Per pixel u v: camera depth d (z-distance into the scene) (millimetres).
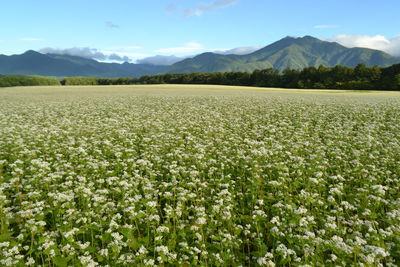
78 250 5570
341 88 91625
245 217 6734
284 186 8133
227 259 5293
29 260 4980
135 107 28578
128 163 10781
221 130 16672
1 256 4918
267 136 16016
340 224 6500
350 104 29578
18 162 9656
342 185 8453
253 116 22422
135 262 5004
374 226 6230
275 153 11477
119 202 7055
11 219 6355
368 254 4938
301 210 6078
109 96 43719
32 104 31406
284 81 107625
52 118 21484
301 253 5445
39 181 8594
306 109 26109
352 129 17734
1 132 15312
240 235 6453
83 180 8320
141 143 14047
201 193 8195
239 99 36625
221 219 6352
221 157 11297
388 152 11914
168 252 5215
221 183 8852
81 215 6383
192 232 6098
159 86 80062
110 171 9547
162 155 11852
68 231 5656
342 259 4988
